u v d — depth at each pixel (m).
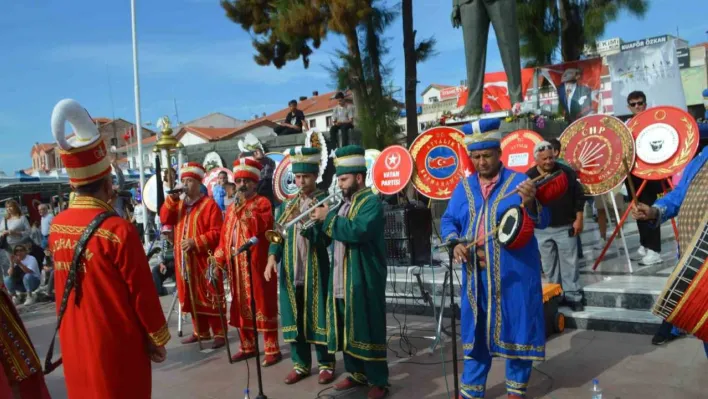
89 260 2.93
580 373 4.56
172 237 6.27
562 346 5.22
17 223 10.32
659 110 6.48
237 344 6.17
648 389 4.16
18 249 9.95
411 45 13.23
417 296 6.78
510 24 10.83
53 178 24.11
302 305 4.81
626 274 6.64
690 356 4.74
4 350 3.07
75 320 2.95
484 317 3.81
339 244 4.42
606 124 6.55
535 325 3.70
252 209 5.32
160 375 5.26
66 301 2.95
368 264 4.28
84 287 2.93
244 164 5.35
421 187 7.23
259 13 15.31
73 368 2.98
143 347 3.05
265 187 10.42
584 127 6.69
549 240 5.77
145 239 12.27
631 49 11.12
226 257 5.45
